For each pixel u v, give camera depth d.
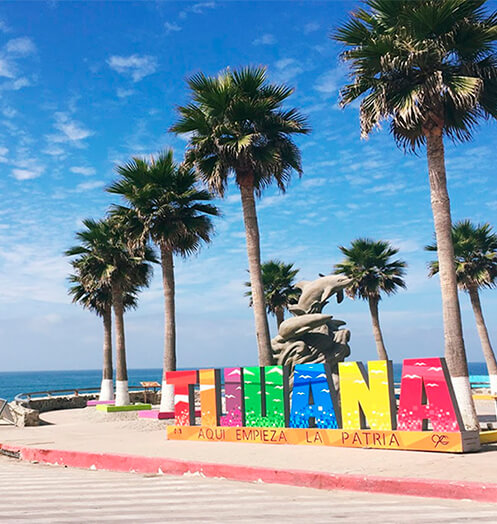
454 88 15.34
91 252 30.70
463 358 14.89
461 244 35.69
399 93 16.12
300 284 23.30
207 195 25.39
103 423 25.05
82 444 16.30
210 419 15.75
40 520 7.05
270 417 14.56
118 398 29.69
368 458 11.42
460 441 11.41
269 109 21.16
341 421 13.44
